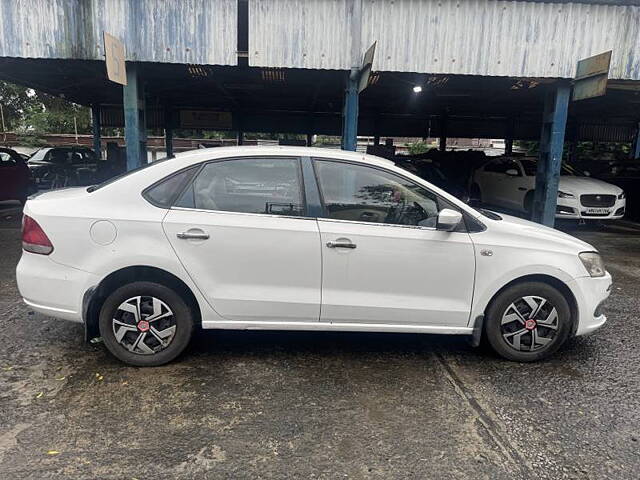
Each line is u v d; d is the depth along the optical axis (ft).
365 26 24.09
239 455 8.67
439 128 68.03
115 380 11.15
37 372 11.43
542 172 28.48
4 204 42.50
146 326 11.60
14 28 22.97
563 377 11.90
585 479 8.23
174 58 23.88
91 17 23.20
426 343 13.80
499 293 12.24
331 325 11.95
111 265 11.14
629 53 25.07
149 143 107.04
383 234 11.66
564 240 12.54
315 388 11.09
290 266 11.56
